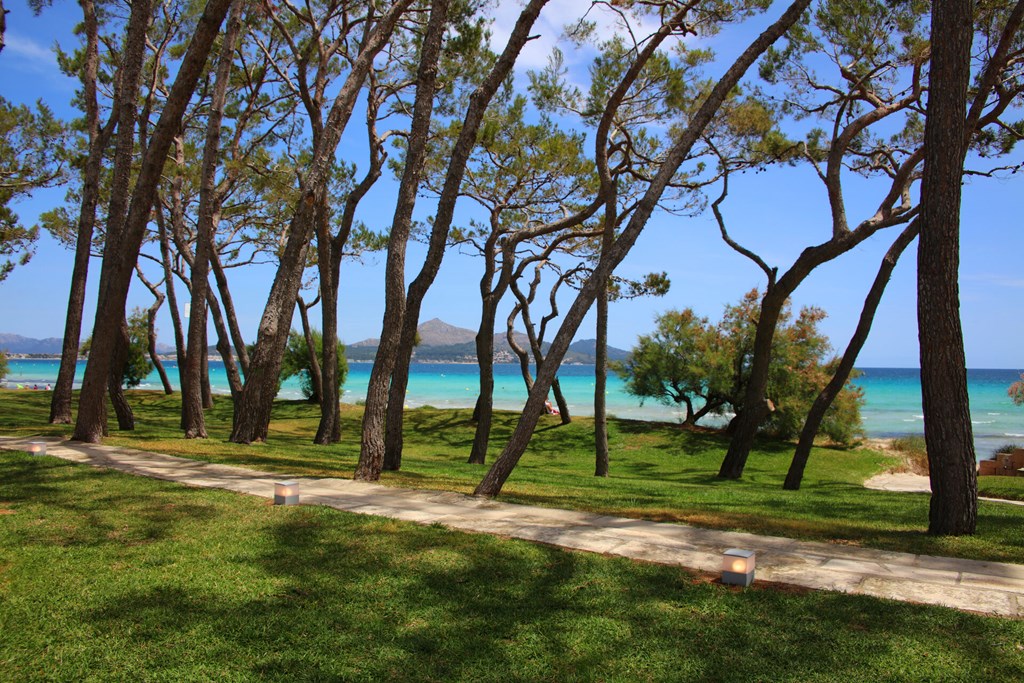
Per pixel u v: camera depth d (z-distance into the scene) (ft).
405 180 37.06
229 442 54.90
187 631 14.93
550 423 98.89
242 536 22.17
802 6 31.89
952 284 25.70
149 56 78.54
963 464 25.45
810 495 44.73
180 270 102.94
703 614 16.10
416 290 44.19
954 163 25.53
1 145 68.39
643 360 102.83
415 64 64.95
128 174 49.65
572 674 13.28
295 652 14.06
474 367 650.84
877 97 55.01
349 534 22.63
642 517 27.02
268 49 73.77
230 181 79.66
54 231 90.12
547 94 60.23
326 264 69.15
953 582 18.61
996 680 12.87
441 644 14.51
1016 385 86.17
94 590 17.08
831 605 16.58
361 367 510.17
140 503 26.43
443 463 57.77
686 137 32.60
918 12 49.01
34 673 13.01
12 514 24.29
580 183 64.28
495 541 22.07
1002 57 29.25
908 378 397.80
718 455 83.82
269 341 57.11
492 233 64.80
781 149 59.16
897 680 12.92
